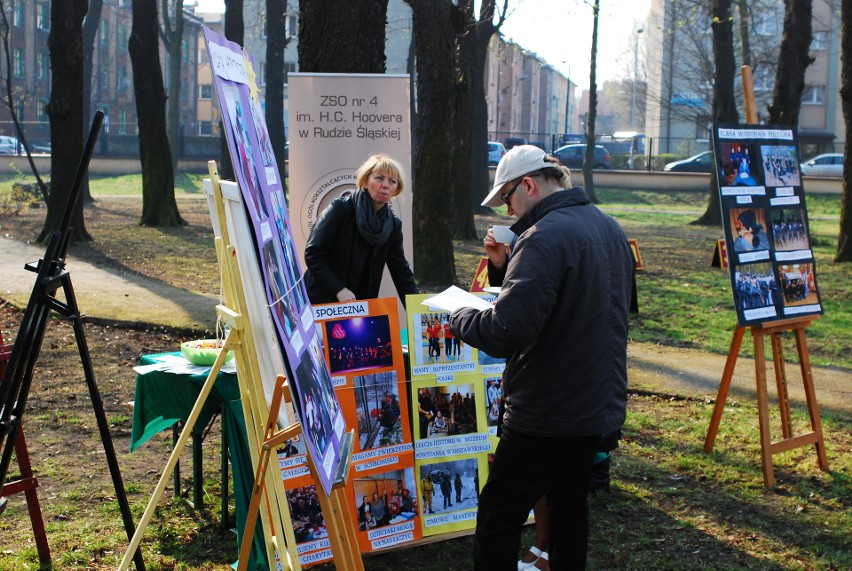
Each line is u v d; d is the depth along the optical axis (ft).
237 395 13.10
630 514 16.26
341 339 13.98
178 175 120.88
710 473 18.51
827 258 59.88
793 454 19.92
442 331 14.66
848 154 56.65
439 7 40.42
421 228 42.32
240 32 76.74
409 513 14.38
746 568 14.23
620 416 11.02
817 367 29.43
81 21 50.70
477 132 85.56
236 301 10.07
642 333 34.91
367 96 24.25
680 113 134.92
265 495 10.46
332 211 16.11
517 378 11.07
